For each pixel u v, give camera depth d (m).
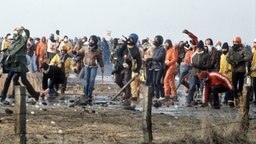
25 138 17.73
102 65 36.62
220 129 22.14
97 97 42.47
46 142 20.33
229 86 33.50
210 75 33.62
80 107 32.59
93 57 36.12
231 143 21.64
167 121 26.83
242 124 22.45
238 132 22.22
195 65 36.25
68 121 25.28
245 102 22.59
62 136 21.55
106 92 48.47
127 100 32.84
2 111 27.66
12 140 19.84
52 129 22.91
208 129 21.89
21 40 32.22
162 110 33.09
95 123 25.09
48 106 32.53
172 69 39.59
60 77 39.69
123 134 22.55
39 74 51.62
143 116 20.25
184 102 39.66
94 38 36.44
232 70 36.81
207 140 21.55
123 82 35.62
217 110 28.94
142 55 42.69
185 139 21.59
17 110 17.64
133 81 35.06
